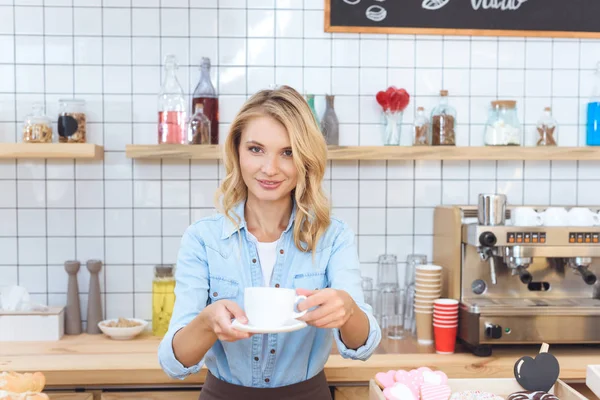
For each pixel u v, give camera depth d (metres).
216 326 1.12
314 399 1.50
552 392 1.48
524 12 2.58
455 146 2.45
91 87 2.50
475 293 2.30
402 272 2.61
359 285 1.45
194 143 2.38
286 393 1.47
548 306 2.16
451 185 2.61
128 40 2.50
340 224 1.56
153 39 2.51
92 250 2.53
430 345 2.31
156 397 2.06
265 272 1.49
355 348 1.33
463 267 2.30
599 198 2.65
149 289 2.54
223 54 2.53
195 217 2.55
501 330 2.13
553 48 2.62
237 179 1.47
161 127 2.38
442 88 2.60
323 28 2.55
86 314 2.52
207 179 2.55
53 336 2.33
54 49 2.49
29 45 2.48
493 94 2.61
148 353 2.17
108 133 2.51
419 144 2.47
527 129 2.63
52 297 2.52
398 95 2.47
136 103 2.52
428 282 2.30
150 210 2.54
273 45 2.54
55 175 2.51
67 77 2.50
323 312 1.14
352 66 2.56
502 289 2.32
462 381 1.46
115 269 2.54
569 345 2.32
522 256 2.14
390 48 2.57
